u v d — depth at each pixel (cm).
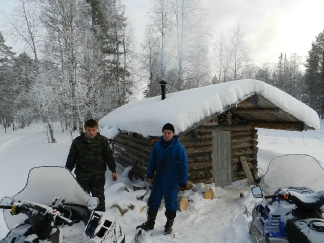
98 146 401
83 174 397
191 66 2194
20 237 213
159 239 407
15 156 1392
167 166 415
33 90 1758
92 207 242
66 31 1492
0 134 3516
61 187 277
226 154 761
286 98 640
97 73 1808
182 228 455
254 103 619
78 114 1551
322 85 4194
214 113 570
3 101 3959
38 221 216
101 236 246
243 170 807
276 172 361
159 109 648
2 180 797
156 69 2327
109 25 2186
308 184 346
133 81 2331
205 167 727
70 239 233
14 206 216
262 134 2709
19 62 2228
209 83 2394
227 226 464
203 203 577
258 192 315
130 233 426
